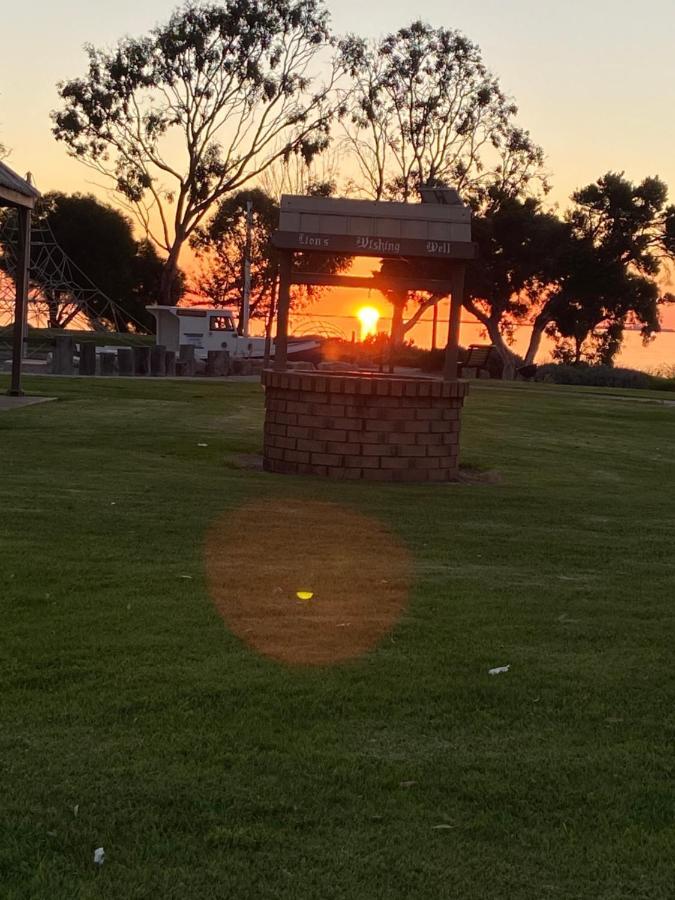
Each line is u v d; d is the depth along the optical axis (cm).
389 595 601
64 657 464
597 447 1719
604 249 4825
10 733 381
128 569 628
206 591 587
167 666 458
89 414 1708
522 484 1208
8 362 3228
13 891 278
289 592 596
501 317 5084
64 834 308
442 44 5053
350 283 1154
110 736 382
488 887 290
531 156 5000
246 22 4916
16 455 1166
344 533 792
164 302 5134
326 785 348
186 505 882
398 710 421
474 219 4828
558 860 306
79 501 867
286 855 302
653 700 442
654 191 4816
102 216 5550
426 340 5556
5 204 1775
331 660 478
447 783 353
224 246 6097
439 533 816
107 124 4988
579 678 467
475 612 571
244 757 367
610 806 341
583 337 5084
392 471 1159
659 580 675
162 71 4922
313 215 1116
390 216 1116
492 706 430
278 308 1185
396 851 307
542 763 373
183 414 1820
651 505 1079
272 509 889
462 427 1894
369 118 5122
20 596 554
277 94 5047
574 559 736
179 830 314
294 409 1160
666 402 3031
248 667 462
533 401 2723
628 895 289
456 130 5088
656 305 5006
